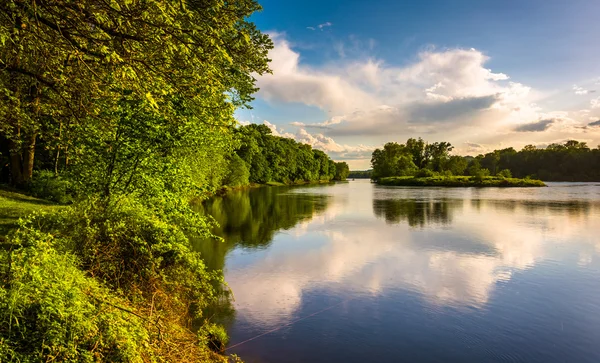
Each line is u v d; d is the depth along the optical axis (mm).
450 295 11250
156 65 7184
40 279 4738
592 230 22266
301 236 20281
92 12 5961
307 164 122125
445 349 8109
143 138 10078
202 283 8680
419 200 44469
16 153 21500
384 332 8820
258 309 9961
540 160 141250
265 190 67812
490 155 159250
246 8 15820
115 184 10000
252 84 20438
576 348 8203
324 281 12398
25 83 11859
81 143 10094
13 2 5820
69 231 7281
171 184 11258
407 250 16969
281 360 7488
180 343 6246
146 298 7195
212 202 39250
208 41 6859
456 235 20766
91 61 7156
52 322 4355
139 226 7742
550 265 14516
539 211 32156
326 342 8273
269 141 97500
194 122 10500
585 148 145125
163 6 5746
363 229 22781
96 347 4547
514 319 9625
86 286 5613
